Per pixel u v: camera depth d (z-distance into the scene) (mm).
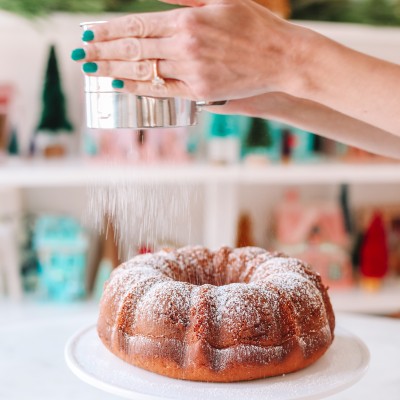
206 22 659
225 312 781
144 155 1728
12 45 1851
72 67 1849
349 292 1888
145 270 858
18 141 1814
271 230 1964
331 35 1739
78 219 1964
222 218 1798
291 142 1826
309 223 1879
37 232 1820
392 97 703
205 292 799
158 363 777
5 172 1609
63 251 1802
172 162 1746
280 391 745
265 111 918
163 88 694
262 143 1770
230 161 1742
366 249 1904
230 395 734
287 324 790
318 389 749
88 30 677
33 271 1870
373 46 1920
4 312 1720
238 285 815
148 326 789
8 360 973
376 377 926
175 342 778
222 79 684
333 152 1883
